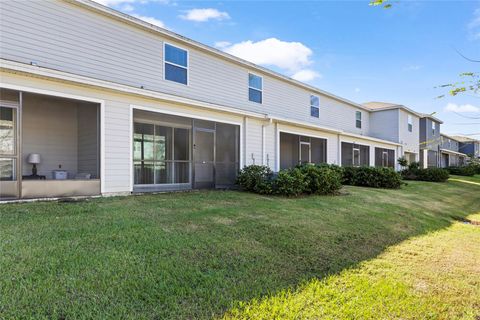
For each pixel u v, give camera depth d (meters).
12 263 3.25
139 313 2.55
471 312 2.97
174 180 10.18
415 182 17.28
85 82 7.25
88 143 8.98
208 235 4.67
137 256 3.67
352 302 3.01
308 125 14.26
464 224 7.68
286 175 9.34
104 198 7.34
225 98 12.02
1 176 7.46
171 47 10.34
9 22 7.21
